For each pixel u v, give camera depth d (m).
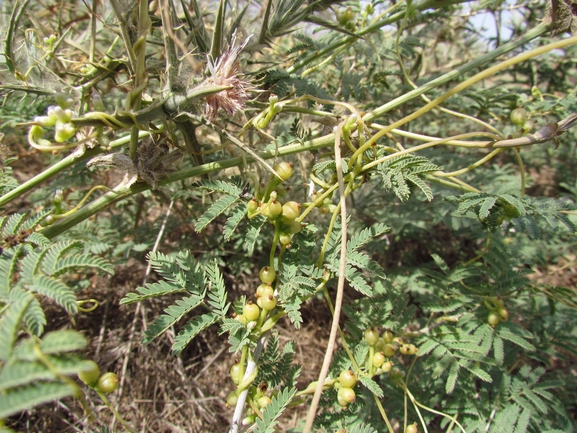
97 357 0.30
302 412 0.29
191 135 0.18
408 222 0.33
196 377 0.31
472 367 0.20
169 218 0.32
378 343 0.19
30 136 0.15
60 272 0.12
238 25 0.17
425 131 0.40
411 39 0.27
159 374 0.31
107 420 0.28
